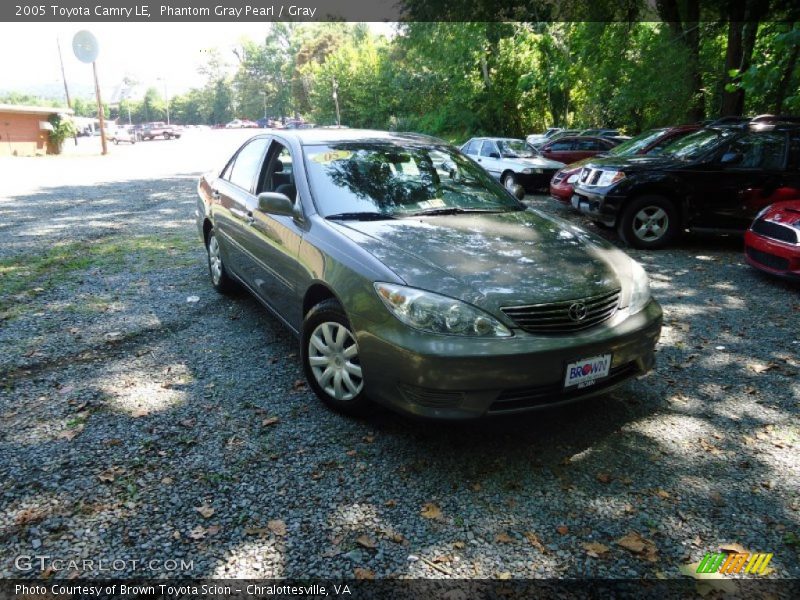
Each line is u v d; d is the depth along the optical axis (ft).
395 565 7.18
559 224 12.35
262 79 350.64
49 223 30.63
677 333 15.42
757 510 8.33
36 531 7.54
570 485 8.82
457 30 101.60
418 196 12.54
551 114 108.37
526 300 8.93
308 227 11.39
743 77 28.78
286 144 13.76
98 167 70.33
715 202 25.17
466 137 113.09
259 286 13.85
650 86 57.67
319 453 9.52
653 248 26.16
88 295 17.84
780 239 19.11
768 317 16.71
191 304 17.10
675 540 7.72
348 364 10.21
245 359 13.19
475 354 8.48
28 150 95.81
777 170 24.62
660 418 10.88
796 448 9.93
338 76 166.40
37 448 9.41
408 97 135.54
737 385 12.30
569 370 9.00
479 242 10.55
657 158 26.76
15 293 17.92
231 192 15.85
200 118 411.34
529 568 7.19
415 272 9.29
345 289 9.79
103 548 7.29
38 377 12.05
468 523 7.96
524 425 10.53
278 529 7.72
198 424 10.32
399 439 9.99
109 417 10.47
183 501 8.22
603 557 7.40
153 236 27.40
